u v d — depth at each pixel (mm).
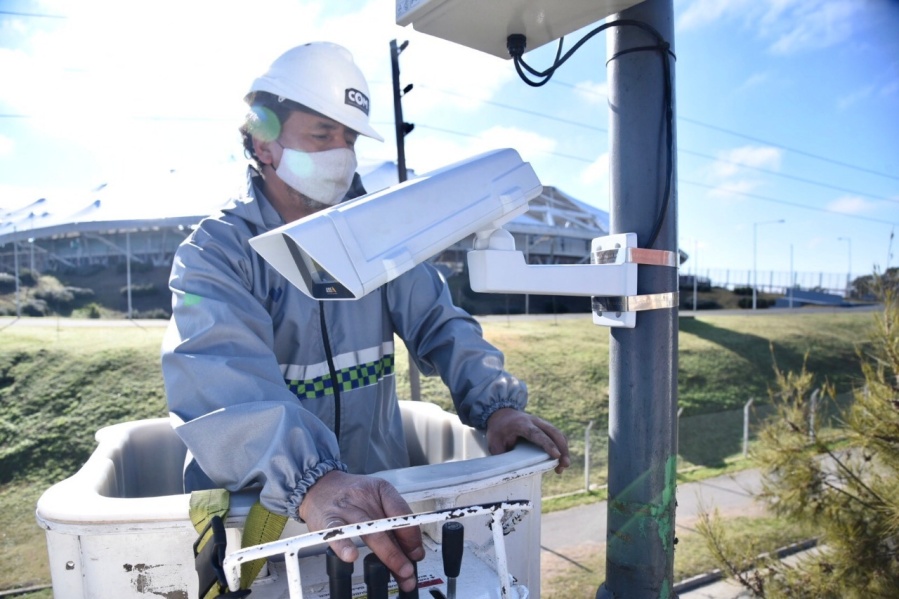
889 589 2496
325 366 1138
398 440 1328
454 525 621
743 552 3062
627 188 913
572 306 17797
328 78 1073
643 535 921
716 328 14180
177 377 814
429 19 891
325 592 688
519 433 1029
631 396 916
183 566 707
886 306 2623
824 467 2875
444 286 1365
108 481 971
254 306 937
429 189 727
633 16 900
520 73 962
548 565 4309
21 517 5043
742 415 9242
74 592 711
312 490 692
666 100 905
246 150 1195
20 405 6727
